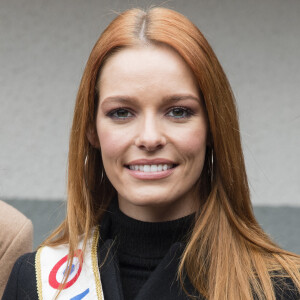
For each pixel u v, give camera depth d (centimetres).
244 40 857
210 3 857
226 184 482
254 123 857
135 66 454
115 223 493
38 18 878
